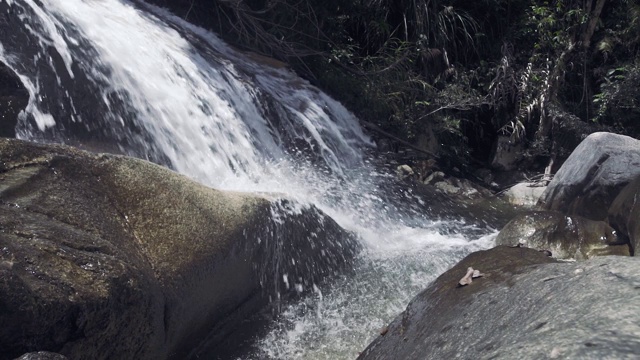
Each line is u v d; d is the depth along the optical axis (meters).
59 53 6.80
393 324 4.47
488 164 11.42
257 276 5.62
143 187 4.93
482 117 11.98
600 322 2.66
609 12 12.57
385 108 10.79
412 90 11.08
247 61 9.71
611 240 6.66
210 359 5.17
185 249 4.86
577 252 6.70
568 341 2.59
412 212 9.01
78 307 3.79
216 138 7.96
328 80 10.58
